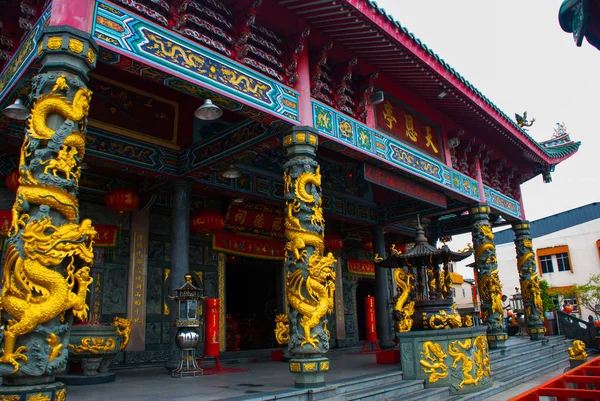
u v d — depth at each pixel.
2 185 11.38
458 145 16.14
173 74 7.50
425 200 14.22
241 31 8.74
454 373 10.63
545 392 3.88
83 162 11.08
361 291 24.27
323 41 10.26
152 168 11.78
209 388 8.38
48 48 6.08
